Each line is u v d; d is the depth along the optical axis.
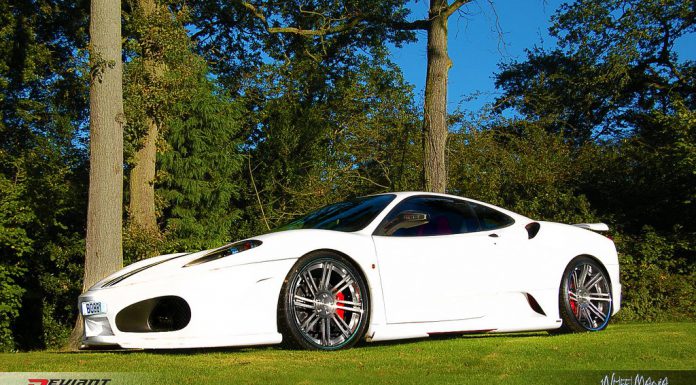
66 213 17.06
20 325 16.39
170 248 15.60
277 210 17.67
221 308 4.89
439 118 13.89
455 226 6.07
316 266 5.19
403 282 5.51
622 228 14.68
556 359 4.45
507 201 15.42
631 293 12.53
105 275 10.02
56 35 21.28
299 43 22.03
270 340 4.99
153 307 4.90
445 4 13.99
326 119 19.56
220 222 17.06
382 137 17.06
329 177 16.77
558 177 15.85
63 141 20.03
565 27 22.61
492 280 5.96
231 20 22.81
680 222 15.05
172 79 16.03
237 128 17.86
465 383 3.68
